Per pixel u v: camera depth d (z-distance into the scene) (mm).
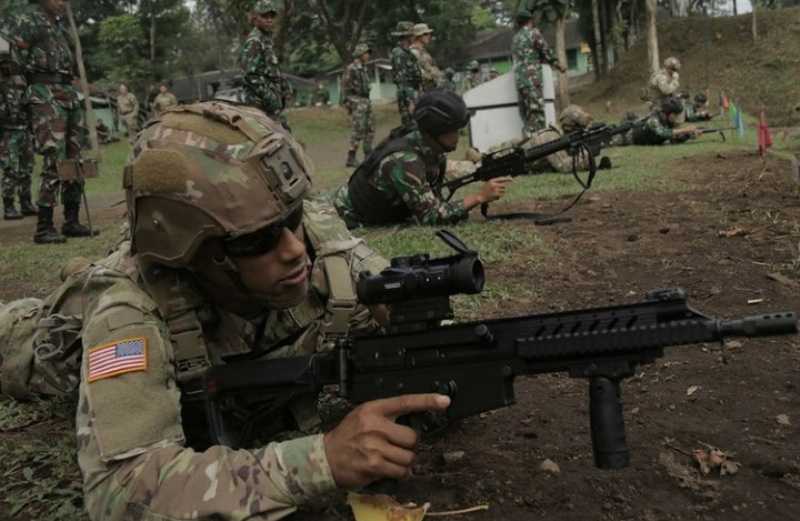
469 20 48219
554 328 1991
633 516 2443
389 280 2141
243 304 2428
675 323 1848
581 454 2846
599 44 39250
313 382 2293
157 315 2293
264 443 2797
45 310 3201
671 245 6207
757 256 5625
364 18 37875
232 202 2088
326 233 2746
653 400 3283
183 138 2158
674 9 52812
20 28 8250
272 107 11688
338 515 2508
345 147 26969
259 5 11367
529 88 14180
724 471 2666
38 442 3139
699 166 11430
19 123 11156
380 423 1987
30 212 11688
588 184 7379
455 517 2477
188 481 2010
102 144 30766
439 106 6812
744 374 3475
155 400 2162
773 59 31281
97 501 2082
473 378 2098
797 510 2436
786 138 15539
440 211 6984
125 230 2877
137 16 47844
